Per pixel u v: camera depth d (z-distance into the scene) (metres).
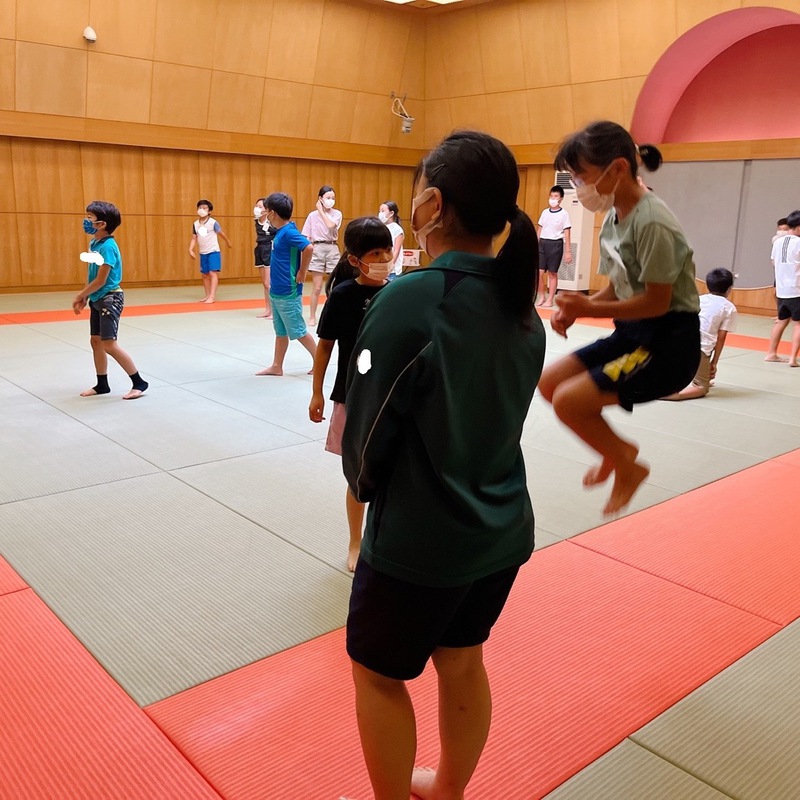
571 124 14.07
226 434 5.43
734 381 7.79
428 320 1.51
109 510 4.07
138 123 13.09
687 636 3.03
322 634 2.96
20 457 4.83
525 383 1.68
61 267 13.08
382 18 14.88
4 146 12.16
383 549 1.60
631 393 2.76
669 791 2.21
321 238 10.50
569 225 12.84
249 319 10.66
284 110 14.51
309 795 2.13
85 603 3.14
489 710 1.90
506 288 1.61
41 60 11.86
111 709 2.48
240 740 2.35
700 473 4.96
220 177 14.48
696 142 12.92
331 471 4.76
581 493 4.55
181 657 2.78
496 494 1.67
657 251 2.63
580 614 3.18
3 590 3.23
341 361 3.36
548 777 2.25
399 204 17.05
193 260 14.58
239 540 3.77
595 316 2.73
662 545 3.86
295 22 13.88
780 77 12.40
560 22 13.40
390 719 1.71
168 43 12.84
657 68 12.70
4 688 2.57
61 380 6.86
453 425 1.55
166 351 8.30
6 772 2.19
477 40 14.73
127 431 5.42
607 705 2.59
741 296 12.79
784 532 4.04
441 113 16.08
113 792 2.12
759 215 12.38
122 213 13.52
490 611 1.79
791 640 3.02
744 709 2.59
